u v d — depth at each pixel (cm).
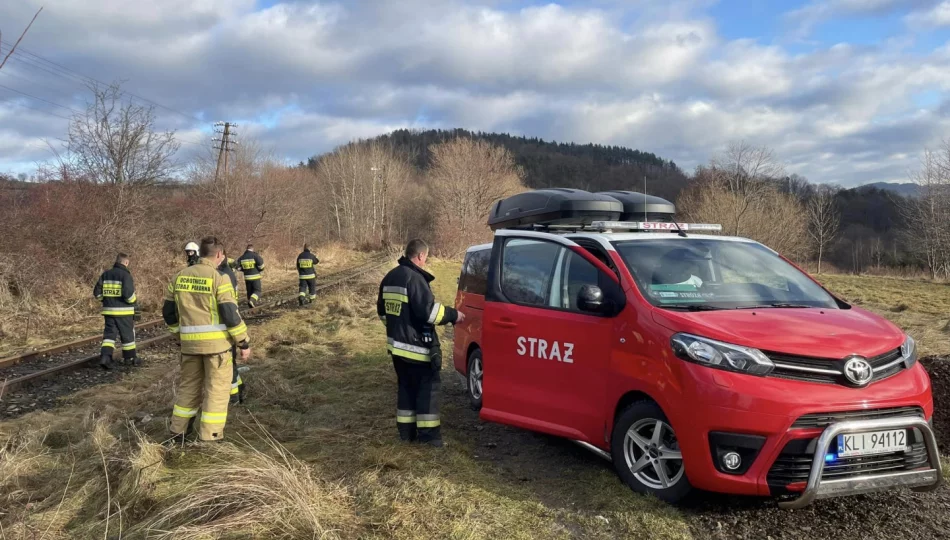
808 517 347
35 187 1681
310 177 6200
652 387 359
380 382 694
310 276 1638
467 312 624
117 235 1700
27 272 1382
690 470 335
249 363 832
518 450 479
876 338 348
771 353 329
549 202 530
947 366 561
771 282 436
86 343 1106
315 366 783
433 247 4197
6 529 346
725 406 322
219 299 474
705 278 425
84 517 366
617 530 335
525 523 342
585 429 411
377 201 6988
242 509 336
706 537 326
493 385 479
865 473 325
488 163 5962
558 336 429
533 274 477
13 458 449
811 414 315
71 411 639
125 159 1950
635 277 404
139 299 1614
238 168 3344
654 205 566
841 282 2786
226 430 516
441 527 332
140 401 645
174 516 337
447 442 482
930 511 355
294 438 496
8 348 1080
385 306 485
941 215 3719
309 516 326
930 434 330
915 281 2864
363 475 401
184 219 2342
